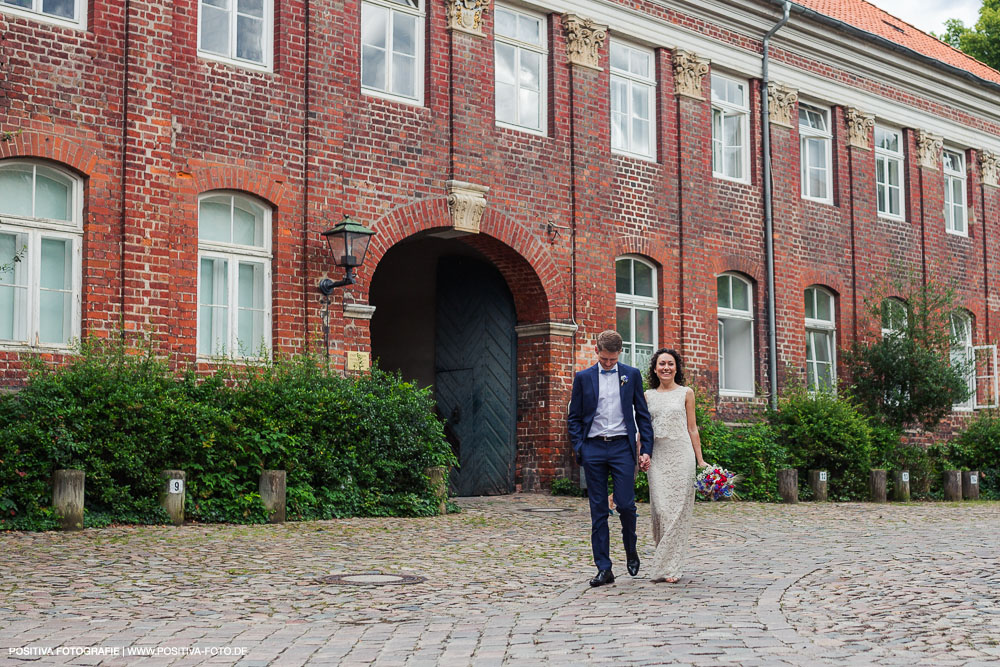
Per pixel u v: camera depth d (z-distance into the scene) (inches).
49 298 540.4
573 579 375.9
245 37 615.5
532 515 589.3
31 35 533.6
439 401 792.3
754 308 869.8
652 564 382.0
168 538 448.5
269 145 611.8
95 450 479.2
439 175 681.6
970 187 1085.1
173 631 281.4
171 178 573.0
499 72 727.7
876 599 324.8
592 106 765.3
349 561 409.7
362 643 270.2
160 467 501.4
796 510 671.1
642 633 275.4
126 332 548.4
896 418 900.6
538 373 736.3
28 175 537.3
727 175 865.5
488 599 337.1
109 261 549.0
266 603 324.5
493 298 764.6
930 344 903.7
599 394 363.6
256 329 609.6
